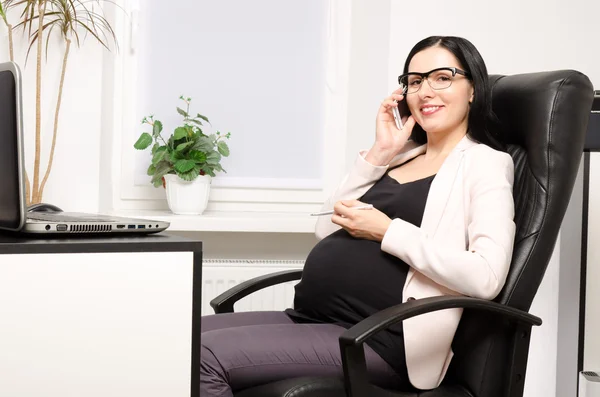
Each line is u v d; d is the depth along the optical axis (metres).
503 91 1.81
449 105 1.79
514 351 1.58
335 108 2.96
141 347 1.21
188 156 2.69
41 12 2.51
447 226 1.68
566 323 2.27
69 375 1.17
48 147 2.66
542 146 1.65
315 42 2.96
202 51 2.91
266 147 2.96
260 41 2.94
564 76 1.67
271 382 1.54
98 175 2.70
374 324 1.38
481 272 1.53
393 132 1.90
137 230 1.33
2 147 1.26
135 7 2.88
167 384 1.22
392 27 2.75
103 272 1.18
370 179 1.91
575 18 2.77
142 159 2.91
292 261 2.79
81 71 2.67
